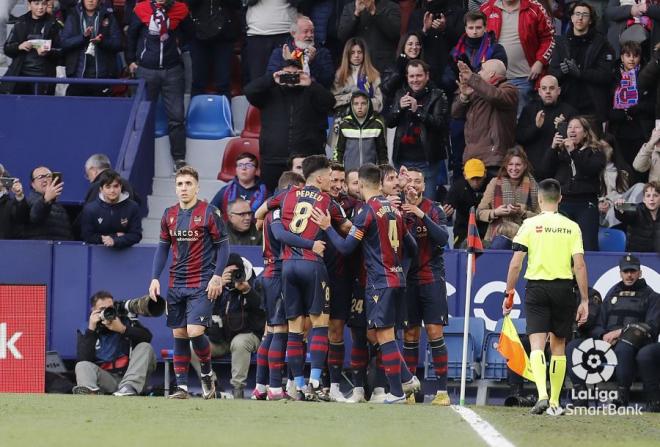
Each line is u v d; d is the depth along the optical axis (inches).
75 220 2122.3
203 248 1622.8
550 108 2156.7
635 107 2215.8
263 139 2151.8
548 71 2267.5
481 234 2095.2
